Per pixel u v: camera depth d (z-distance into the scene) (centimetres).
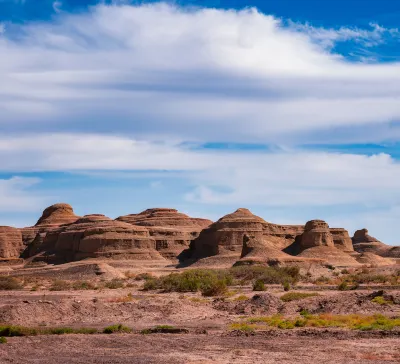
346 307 4962
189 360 2797
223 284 7431
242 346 3212
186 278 8469
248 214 19362
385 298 5312
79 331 3947
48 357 2955
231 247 17912
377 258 17288
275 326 4056
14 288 9844
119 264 17312
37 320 4572
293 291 7675
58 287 9500
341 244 18525
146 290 8656
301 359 2784
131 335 3772
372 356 2852
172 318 4734
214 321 4553
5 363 2778
